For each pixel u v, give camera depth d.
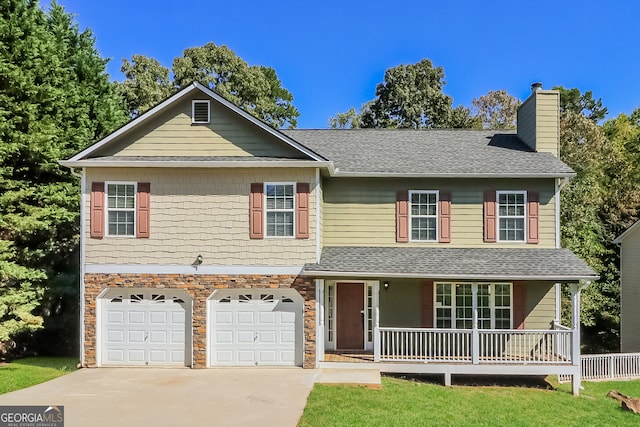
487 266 14.05
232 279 14.00
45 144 17.75
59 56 21.08
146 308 14.35
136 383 12.36
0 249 16.28
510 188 15.84
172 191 14.16
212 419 9.62
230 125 14.39
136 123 14.23
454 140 18.33
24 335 18.97
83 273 14.15
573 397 13.11
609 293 26.33
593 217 26.17
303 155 14.15
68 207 19.20
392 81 43.00
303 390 11.72
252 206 14.05
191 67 37.44
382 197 16.03
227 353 14.20
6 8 18.41
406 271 13.70
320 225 14.95
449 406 11.46
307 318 13.95
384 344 15.76
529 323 15.55
